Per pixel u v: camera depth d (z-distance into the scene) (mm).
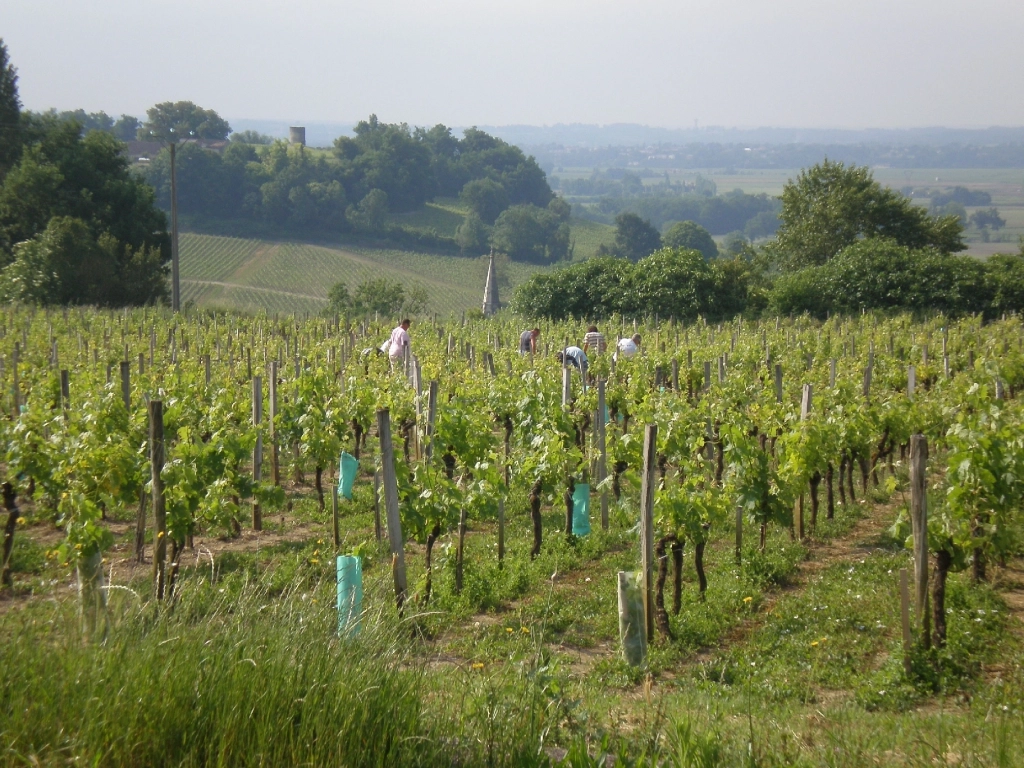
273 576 9031
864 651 7691
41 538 10844
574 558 10391
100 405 11336
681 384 18609
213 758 4242
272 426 13242
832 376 16312
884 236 49281
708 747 4828
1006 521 8562
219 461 10414
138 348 22953
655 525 8547
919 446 7215
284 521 12000
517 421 13688
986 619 8078
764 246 53531
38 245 40781
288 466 15258
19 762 4062
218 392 13977
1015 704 6375
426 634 8109
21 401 16203
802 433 10766
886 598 8672
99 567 7305
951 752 5238
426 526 8859
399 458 9383
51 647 4824
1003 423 9961
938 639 7473
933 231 49812
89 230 42125
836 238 49781
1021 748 5180
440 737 4664
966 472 7879
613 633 8266
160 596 7340
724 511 8969
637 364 18047
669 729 5156
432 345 23219
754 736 5242
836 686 7168
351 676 4840
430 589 8703
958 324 30969
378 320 34312
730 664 7699
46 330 26297
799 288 38406
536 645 6367
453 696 5266
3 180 54625
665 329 29094
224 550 10617
